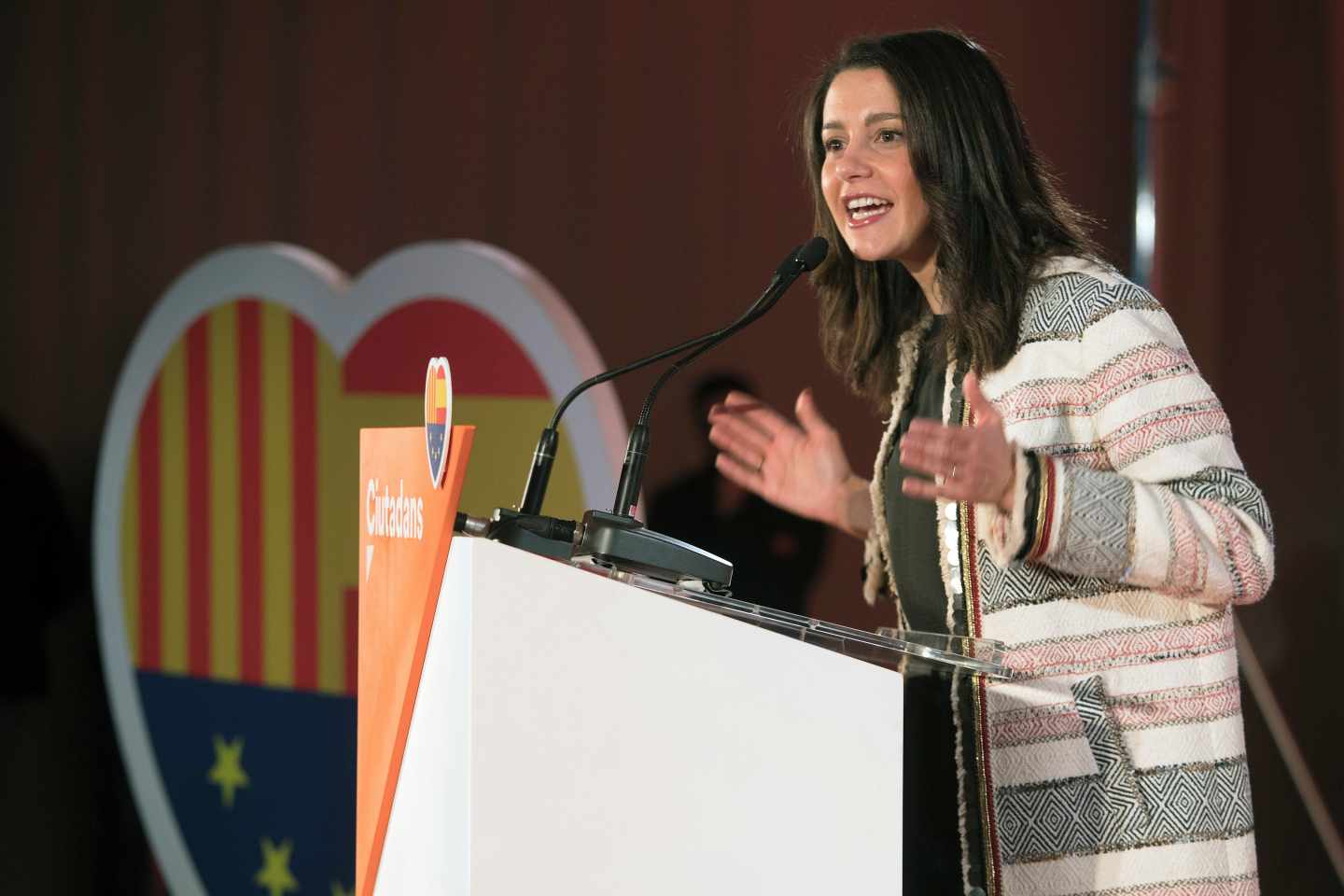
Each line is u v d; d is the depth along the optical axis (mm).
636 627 3406
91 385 11797
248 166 10828
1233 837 4754
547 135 9344
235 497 10438
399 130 10039
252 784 10375
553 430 4359
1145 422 4746
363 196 10203
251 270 10336
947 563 5191
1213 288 7926
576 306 9172
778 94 8461
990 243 5211
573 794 3322
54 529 11938
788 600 8320
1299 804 7867
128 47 11523
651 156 8914
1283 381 7859
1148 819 4777
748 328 8508
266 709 10281
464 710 3275
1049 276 5145
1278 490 7895
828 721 3572
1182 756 4781
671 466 8680
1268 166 7855
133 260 11562
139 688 11070
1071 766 4836
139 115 11469
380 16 10125
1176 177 7977
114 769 11727
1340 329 7691
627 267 8977
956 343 5254
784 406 8398
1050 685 4871
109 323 11695
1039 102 8055
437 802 3447
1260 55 7859
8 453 12117
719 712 3479
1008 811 4922
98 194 11734
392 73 10070
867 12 8242
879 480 5715
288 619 10141
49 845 12008
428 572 3529
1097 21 8039
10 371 12172
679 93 8820
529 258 9414
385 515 3994
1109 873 4805
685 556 4008
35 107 12055
